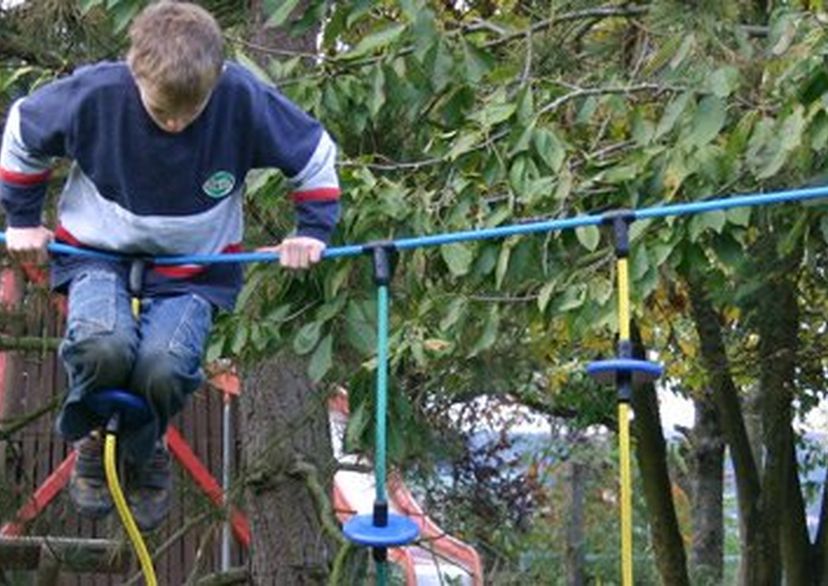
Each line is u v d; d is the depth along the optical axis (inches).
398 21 339.6
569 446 856.3
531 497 863.1
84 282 239.5
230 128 236.8
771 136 291.9
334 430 545.0
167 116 227.6
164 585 629.9
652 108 328.2
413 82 323.6
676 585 637.3
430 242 269.9
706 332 551.5
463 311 321.4
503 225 310.7
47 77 369.1
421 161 347.9
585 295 303.0
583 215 312.5
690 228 301.3
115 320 233.8
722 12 316.2
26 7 417.4
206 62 221.0
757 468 677.3
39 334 482.0
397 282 352.5
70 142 236.1
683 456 871.1
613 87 320.5
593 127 342.3
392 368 328.2
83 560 517.0
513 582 818.8
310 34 412.5
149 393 235.1
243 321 335.0
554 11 343.9
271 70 341.4
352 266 327.0
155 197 236.8
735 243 307.6
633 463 804.0
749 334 573.9
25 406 589.6
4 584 542.9
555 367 674.8
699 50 305.0
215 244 246.2
